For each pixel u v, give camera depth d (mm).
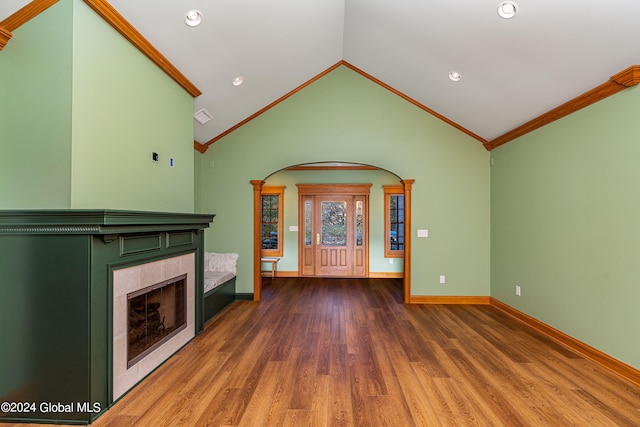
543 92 3342
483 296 5105
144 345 2691
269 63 4074
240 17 3061
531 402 2316
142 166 2828
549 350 3254
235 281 5312
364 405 2277
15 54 2107
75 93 2090
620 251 2725
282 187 7492
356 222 7477
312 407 2252
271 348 3297
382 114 5172
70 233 2010
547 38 2705
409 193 5160
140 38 2680
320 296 5598
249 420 2102
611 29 2348
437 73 4047
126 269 2393
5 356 2076
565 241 3398
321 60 4750
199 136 4934
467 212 5129
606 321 2873
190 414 2162
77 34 2107
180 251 3232
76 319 2035
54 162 2072
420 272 5148
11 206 2109
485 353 3184
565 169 3398
